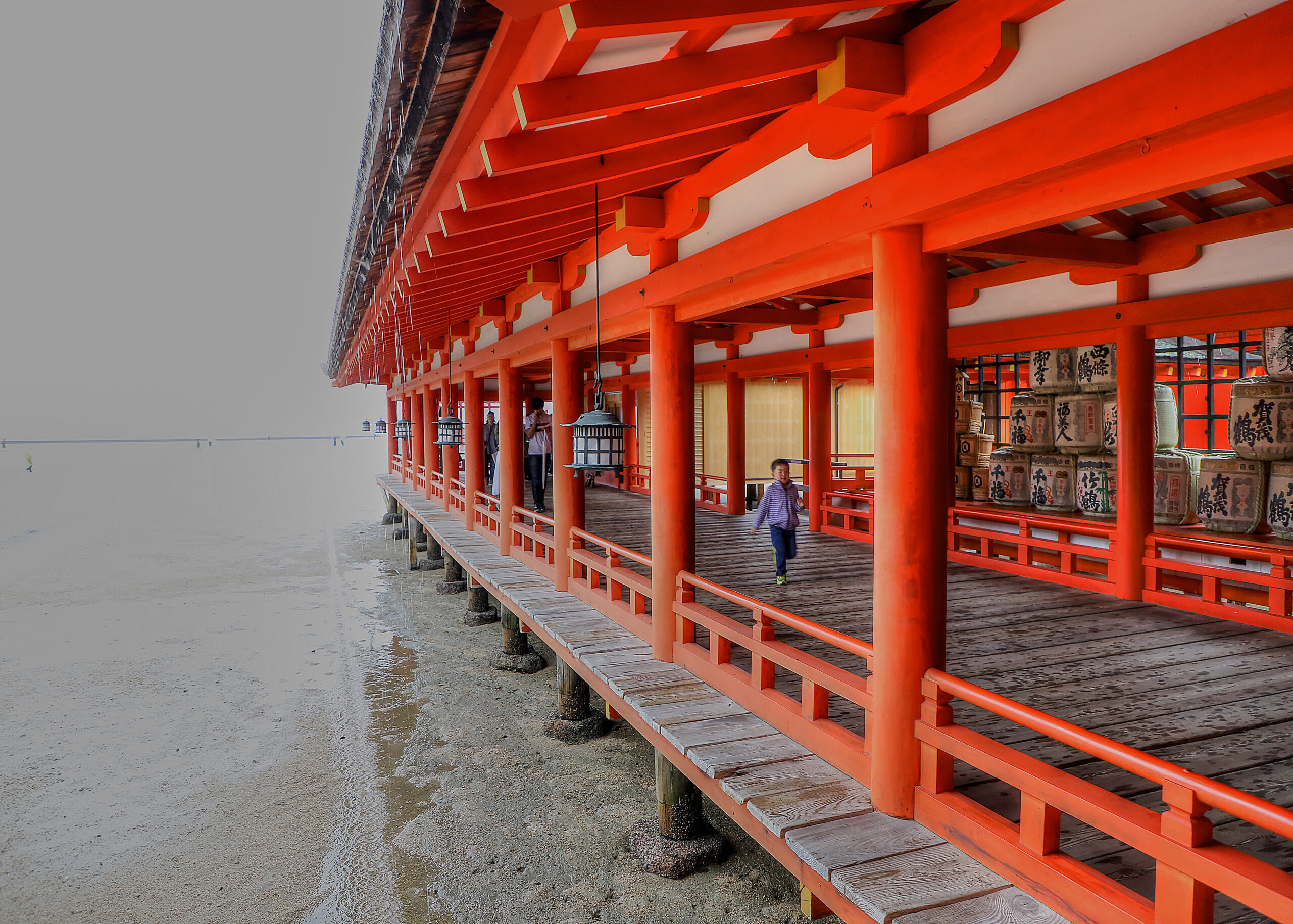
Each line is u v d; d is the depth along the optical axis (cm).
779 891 471
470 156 290
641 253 502
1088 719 403
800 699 439
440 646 1056
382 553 1922
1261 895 185
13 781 684
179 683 957
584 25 172
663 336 499
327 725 796
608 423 488
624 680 485
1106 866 271
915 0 254
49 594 1543
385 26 238
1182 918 207
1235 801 194
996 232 253
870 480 1327
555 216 429
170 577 1700
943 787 302
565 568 741
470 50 213
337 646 1091
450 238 375
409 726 780
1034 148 221
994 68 233
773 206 358
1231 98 172
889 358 290
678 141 338
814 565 814
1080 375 834
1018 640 543
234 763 711
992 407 1160
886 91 261
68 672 1009
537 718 779
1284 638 542
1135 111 193
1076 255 454
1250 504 660
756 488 1445
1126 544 654
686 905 461
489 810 597
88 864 545
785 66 249
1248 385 663
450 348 1231
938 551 299
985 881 266
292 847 561
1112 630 565
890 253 285
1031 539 770
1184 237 521
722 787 347
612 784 629
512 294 827
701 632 571
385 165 350
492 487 1220
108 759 728
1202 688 445
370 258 531
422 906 482
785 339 1065
